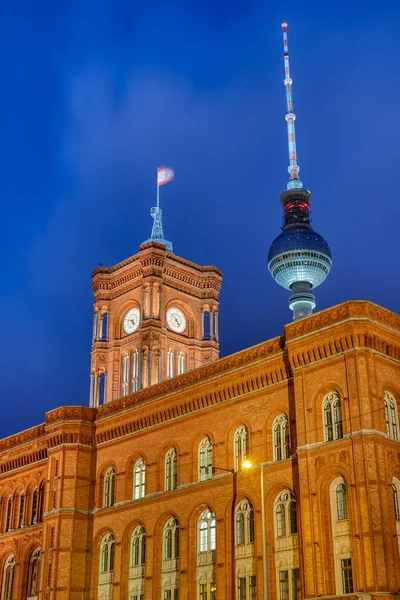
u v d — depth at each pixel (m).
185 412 60.09
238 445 55.53
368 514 43.88
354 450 45.81
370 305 48.88
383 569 42.84
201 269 108.00
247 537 52.66
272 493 51.31
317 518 46.59
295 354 51.09
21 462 73.94
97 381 103.12
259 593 49.88
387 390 48.81
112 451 65.81
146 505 60.50
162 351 99.69
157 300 101.12
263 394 54.53
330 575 45.25
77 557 63.47
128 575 60.53
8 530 73.06
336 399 48.59
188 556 55.75
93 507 65.31
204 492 56.25
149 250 103.00
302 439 48.97
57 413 68.31
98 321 106.25
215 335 105.44
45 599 62.53
